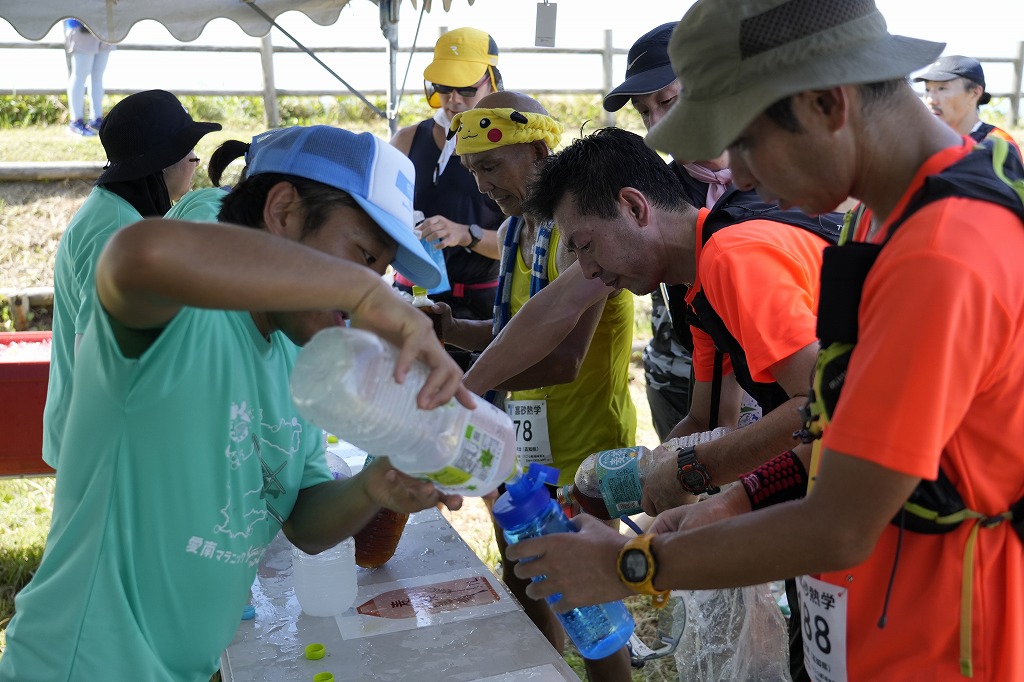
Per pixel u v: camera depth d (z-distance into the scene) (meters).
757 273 1.73
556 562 1.38
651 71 2.97
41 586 1.38
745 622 2.14
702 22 1.21
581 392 2.82
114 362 1.26
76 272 2.81
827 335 1.26
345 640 1.77
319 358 1.23
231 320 1.42
